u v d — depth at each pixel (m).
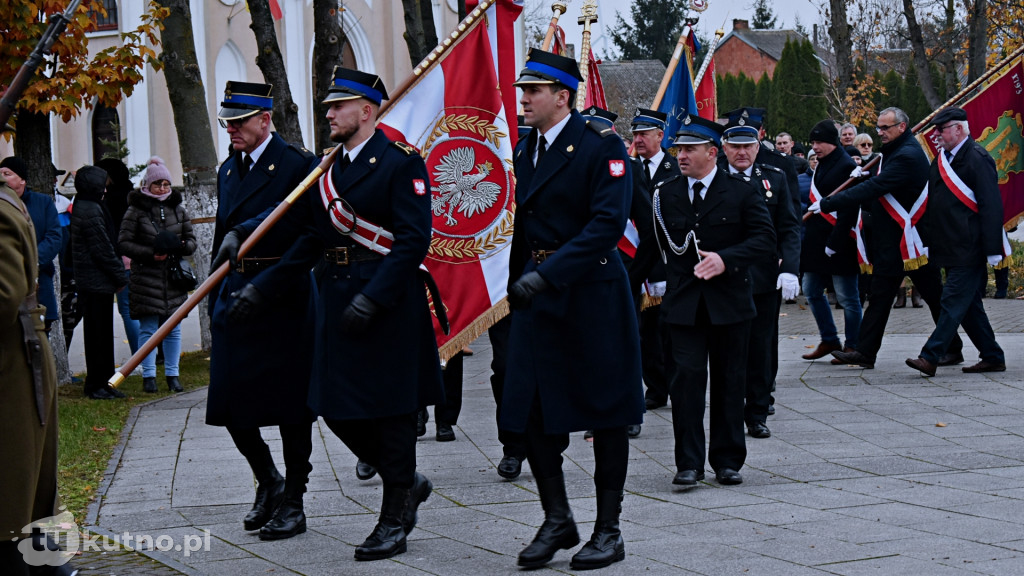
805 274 10.45
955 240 9.27
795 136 42.47
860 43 27.72
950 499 5.59
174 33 12.23
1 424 3.71
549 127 4.78
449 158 6.91
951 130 9.27
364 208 4.93
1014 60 10.52
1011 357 10.38
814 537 4.93
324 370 4.99
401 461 4.93
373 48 27.50
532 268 4.79
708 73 10.55
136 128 23.88
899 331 12.86
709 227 6.15
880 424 7.64
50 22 4.09
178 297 9.84
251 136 5.32
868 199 9.44
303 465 5.32
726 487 6.07
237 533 5.33
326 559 4.84
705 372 6.13
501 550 4.92
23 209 3.75
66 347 11.20
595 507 5.70
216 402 5.29
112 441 7.57
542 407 4.64
